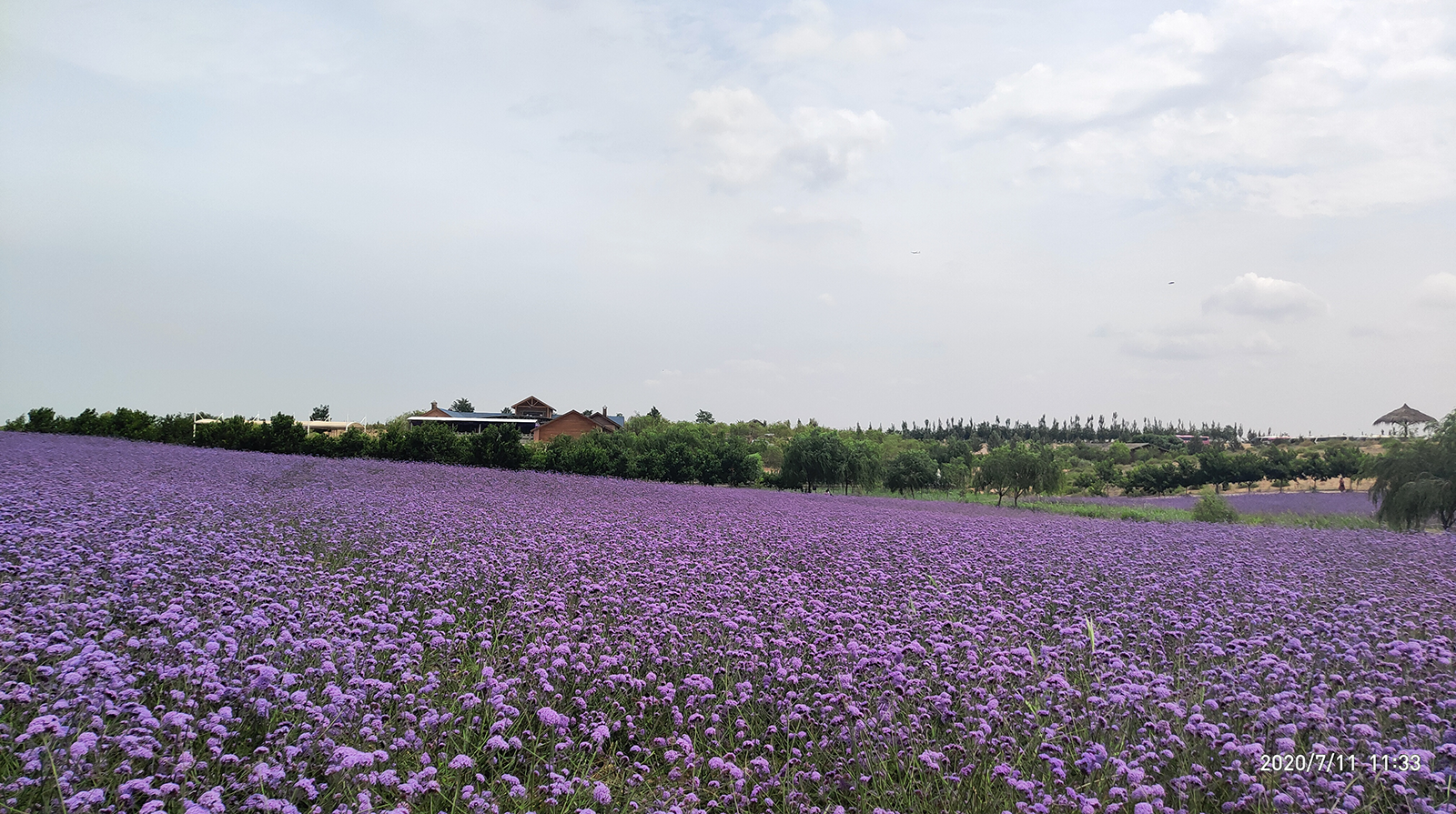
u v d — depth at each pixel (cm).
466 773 481
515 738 493
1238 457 6238
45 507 1158
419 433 3800
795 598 902
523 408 9256
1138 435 15338
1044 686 582
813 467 4569
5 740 418
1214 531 2073
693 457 4256
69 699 455
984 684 604
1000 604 927
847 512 2403
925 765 501
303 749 454
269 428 3847
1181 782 446
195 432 4094
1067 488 5994
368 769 444
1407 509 2603
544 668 618
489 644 684
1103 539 1669
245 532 1142
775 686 637
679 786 495
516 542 1235
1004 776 470
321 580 890
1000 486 4225
